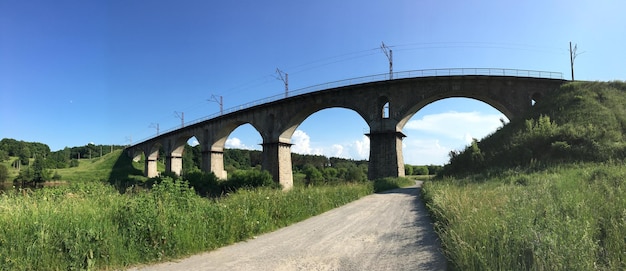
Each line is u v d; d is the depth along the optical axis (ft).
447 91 155.63
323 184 87.51
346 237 34.27
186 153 437.58
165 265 25.20
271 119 207.21
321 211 55.01
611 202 25.70
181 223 29.63
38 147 523.29
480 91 153.69
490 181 75.72
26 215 25.82
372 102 168.66
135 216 28.09
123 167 396.78
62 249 23.34
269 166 202.69
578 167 77.97
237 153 499.10
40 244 22.72
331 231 37.91
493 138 135.33
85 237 24.26
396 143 160.45
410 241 30.91
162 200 33.32
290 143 209.56
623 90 136.46
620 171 54.08
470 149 127.24
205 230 30.91
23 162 402.52
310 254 27.68
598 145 90.22
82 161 511.81
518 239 18.02
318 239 33.63
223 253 28.66
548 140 100.89
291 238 34.53
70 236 23.99
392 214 50.19
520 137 111.45
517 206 26.37
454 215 30.04
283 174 200.64
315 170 285.43
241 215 36.35
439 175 137.08
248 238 34.88
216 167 257.96
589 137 95.61
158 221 28.14
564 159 90.63
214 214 34.22
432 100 163.73
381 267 23.47
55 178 290.76
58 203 33.53
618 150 86.38
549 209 23.93
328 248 29.60
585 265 14.83
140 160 444.55
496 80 152.46
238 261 26.03
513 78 150.71
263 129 209.77
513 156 104.42
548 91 151.84
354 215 50.47
